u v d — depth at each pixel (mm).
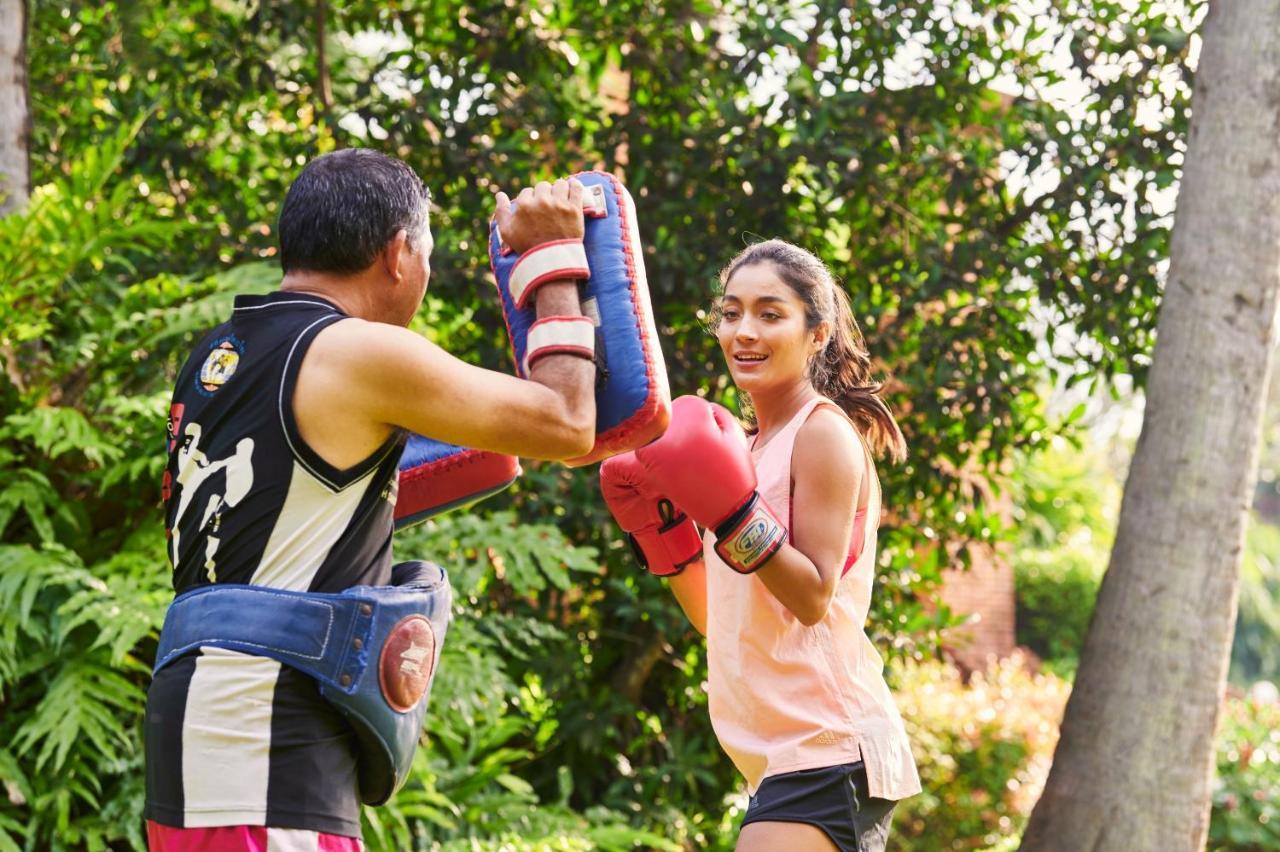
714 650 2475
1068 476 13617
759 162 5465
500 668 5387
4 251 4133
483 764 5082
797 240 5746
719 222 5586
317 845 1803
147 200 5957
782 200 5582
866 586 2484
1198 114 4969
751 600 2389
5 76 4648
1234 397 4852
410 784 4668
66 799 3875
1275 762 7184
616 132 5754
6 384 4266
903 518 6074
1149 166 5562
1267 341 4902
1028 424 6512
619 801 5707
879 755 2363
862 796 2342
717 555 2467
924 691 7629
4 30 4656
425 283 2029
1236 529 4863
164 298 4484
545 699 5828
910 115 5812
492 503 5566
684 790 6203
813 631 2383
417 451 2371
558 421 1883
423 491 2379
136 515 4430
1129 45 5594
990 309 5676
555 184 2055
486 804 4895
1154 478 4918
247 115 6137
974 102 5906
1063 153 5605
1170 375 4930
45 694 4109
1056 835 4898
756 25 5652
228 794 1766
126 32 5875
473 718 4984
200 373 1948
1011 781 7270
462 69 5965
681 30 5840
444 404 1830
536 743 5883
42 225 4180
